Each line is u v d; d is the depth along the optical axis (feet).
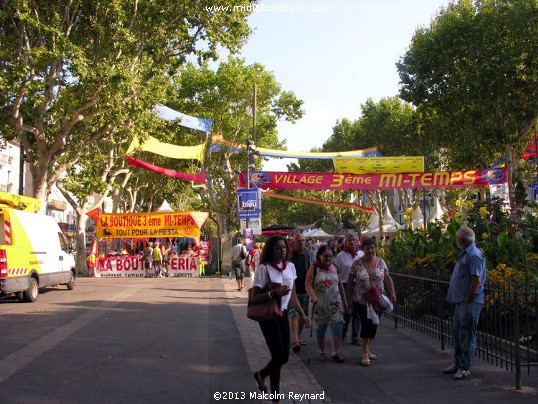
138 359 27.07
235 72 126.72
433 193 116.26
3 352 28.35
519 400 20.07
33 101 69.97
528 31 82.48
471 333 23.16
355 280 26.71
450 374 24.02
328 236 143.64
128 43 74.38
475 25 83.66
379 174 75.15
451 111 92.22
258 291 20.25
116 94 71.26
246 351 29.27
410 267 37.27
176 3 77.66
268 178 76.33
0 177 133.39
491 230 36.78
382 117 132.36
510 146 87.86
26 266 51.37
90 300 54.19
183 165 139.03
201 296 59.77
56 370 24.58
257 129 135.44
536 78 81.00
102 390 21.47
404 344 30.96
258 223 71.77
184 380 23.20
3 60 70.64
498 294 23.66
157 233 98.68
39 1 70.64
